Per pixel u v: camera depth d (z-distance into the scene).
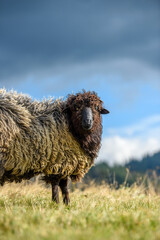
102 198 8.95
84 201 7.61
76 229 4.43
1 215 5.23
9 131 7.07
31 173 7.67
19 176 7.58
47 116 7.59
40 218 4.98
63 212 5.99
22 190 9.70
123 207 7.09
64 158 7.57
